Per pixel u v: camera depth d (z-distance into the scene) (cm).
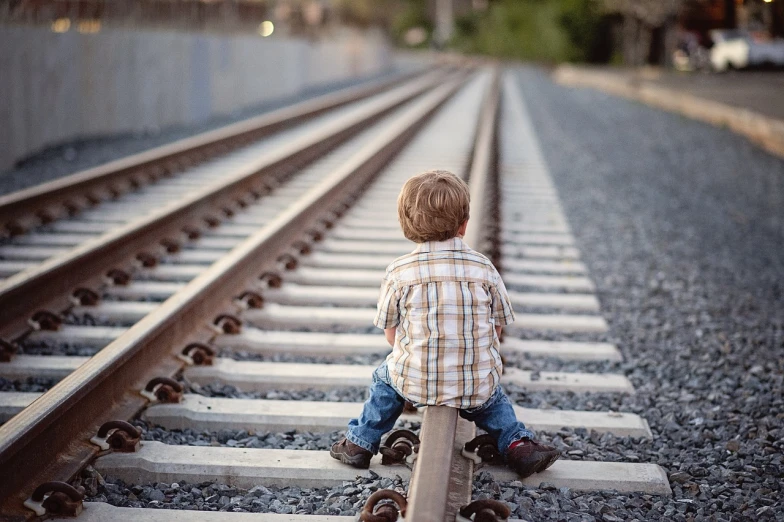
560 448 359
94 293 528
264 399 402
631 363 470
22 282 479
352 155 1257
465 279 302
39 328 479
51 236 692
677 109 2089
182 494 317
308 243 668
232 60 1945
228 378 419
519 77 4044
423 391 302
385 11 5481
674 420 398
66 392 321
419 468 265
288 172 1037
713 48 3644
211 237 730
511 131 1619
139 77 1463
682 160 1301
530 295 583
